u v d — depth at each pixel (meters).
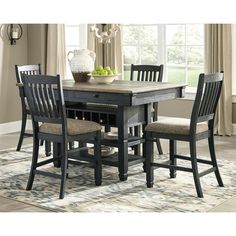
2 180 4.85
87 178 4.90
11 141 6.76
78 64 5.31
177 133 4.39
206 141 6.59
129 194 4.39
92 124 4.60
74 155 5.02
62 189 4.29
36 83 4.38
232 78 6.89
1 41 7.34
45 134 4.46
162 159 5.62
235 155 5.81
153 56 7.60
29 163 5.53
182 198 4.27
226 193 4.41
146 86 4.90
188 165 5.36
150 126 4.53
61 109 4.29
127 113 4.79
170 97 5.06
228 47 6.75
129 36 7.75
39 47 7.73
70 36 8.03
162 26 7.41
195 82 7.32
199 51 7.21
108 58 7.59
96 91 4.76
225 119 6.84
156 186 4.62
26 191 4.50
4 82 7.41
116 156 5.12
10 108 7.51
